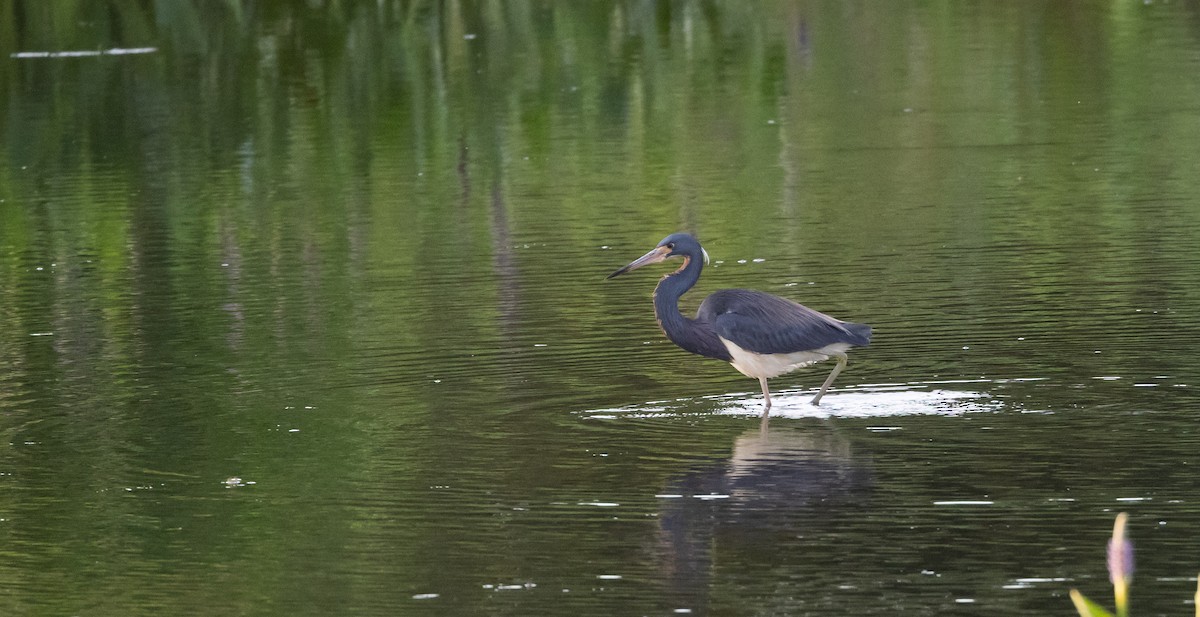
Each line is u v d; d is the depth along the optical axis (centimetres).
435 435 1170
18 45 3512
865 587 864
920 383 1272
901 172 2284
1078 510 968
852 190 2180
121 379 1362
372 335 1494
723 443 1132
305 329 1528
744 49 3375
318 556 936
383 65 3284
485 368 1362
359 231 2038
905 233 1888
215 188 2362
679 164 2425
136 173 2494
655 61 3281
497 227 2033
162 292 1728
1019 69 3080
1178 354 1319
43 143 2736
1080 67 3061
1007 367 1305
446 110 2917
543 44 3434
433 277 1756
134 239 2042
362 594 878
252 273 1816
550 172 2409
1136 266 1658
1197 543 906
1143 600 833
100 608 870
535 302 1614
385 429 1189
